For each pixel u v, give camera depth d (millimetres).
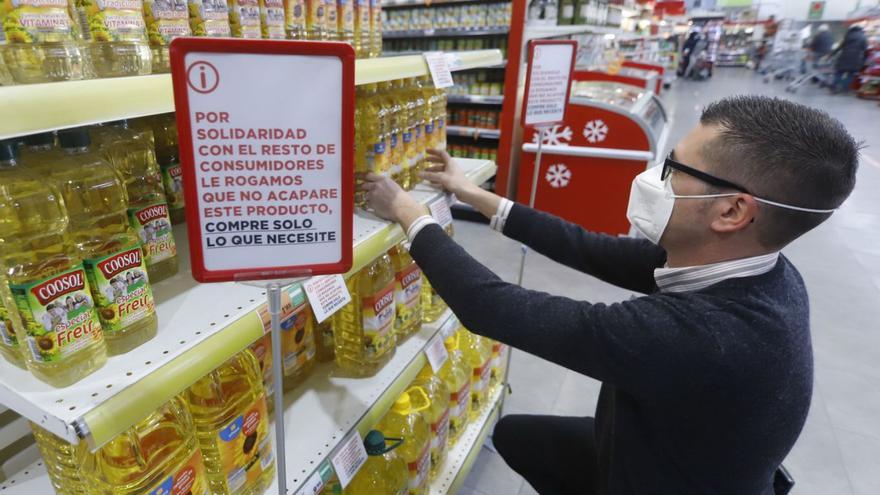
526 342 954
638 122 3861
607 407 1217
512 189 4656
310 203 755
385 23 5074
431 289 1721
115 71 809
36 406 645
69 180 788
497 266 3822
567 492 1538
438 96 1689
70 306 677
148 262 964
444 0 4734
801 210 840
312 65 682
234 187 708
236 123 677
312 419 1288
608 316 901
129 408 673
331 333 1502
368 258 1139
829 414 2410
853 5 18422
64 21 692
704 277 943
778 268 949
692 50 17328
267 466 1105
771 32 20016
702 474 961
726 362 828
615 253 1385
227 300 926
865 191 5508
